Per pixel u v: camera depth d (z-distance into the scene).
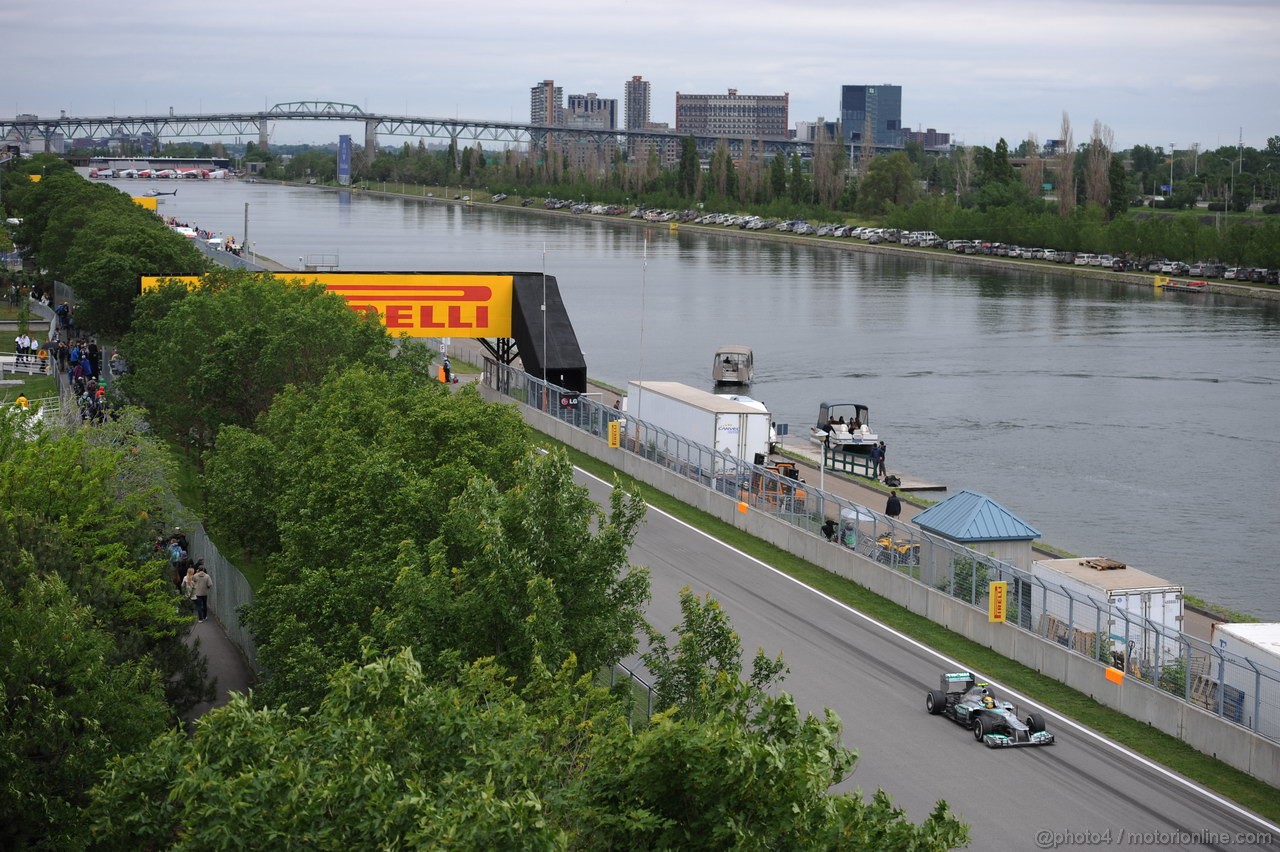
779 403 155.75
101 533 57.19
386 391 78.31
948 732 57.16
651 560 81.56
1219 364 184.25
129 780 33.91
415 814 29.38
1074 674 62.59
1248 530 104.69
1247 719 54.84
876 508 99.69
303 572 53.69
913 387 166.75
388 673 32.97
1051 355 192.38
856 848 30.98
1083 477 121.19
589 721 36.16
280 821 30.22
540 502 47.16
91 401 96.81
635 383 113.94
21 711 38.66
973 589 68.81
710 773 30.12
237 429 72.38
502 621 44.84
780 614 72.25
